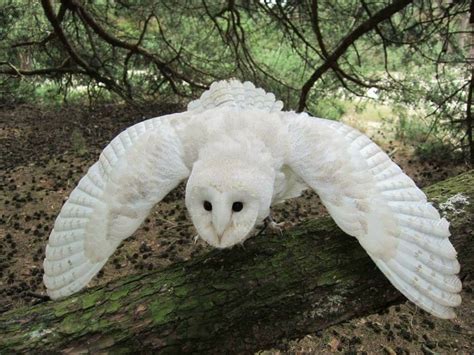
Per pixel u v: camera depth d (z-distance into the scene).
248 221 0.42
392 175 0.46
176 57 1.56
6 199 1.15
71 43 1.56
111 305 0.43
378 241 0.42
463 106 1.43
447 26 1.19
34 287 0.84
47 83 1.97
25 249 0.96
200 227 0.42
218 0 1.52
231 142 0.45
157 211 1.10
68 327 0.41
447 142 1.45
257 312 0.43
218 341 0.42
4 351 0.39
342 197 0.43
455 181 0.56
